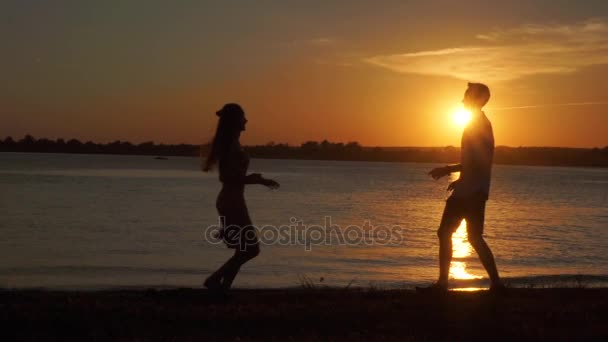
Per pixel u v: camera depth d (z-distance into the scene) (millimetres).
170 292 8617
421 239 24031
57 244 21562
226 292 8117
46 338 6211
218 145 7746
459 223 8453
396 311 7477
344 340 6312
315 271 16125
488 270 8516
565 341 6352
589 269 17531
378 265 17359
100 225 27656
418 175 124812
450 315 7285
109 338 6227
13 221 28844
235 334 6500
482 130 8180
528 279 13992
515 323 6980
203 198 45125
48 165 134500
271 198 48375
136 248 20750
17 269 16438
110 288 13250
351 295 8734
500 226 30203
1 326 6633
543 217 35688
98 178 75812
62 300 8234
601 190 72062
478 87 8203
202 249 20547
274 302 8180
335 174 122188
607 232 27797
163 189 56188
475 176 8219
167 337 6289
